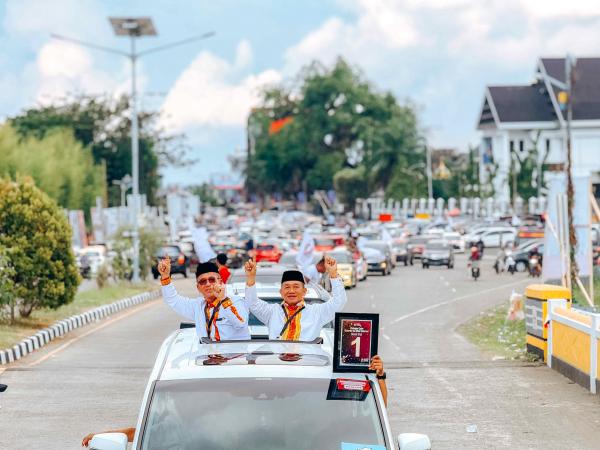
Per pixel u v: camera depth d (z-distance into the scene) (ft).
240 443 31.76
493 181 641.40
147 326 129.80
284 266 101.30
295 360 34.68
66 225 124.47
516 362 91.97
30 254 120.88
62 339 114.32
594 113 615.16
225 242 326.03
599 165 618.03
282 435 31.91
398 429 62.69
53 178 360.48
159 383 33.27
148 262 205.87
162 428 32.09
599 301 125.08
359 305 160.97
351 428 32.17
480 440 59.41
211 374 33.40
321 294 65.51
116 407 69.67
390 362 93.56
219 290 46.09
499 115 630.33
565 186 130.62
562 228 129.08
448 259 285.43
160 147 536.01
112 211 323.98
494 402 71.67
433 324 131.44
